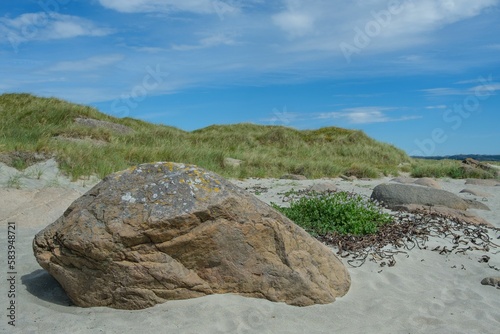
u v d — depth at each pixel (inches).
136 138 821.9
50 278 242.7
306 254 226.4
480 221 404.2
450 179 825.5
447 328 206.7
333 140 1143.0
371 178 784.9
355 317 211.0
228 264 213.5
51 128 756.0
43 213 371.9
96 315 202.5
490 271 289.4
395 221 376.8
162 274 206.1
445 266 295.0
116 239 203.6
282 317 202.5
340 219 360.2
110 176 226.2
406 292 247.1
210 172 228.1
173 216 204.8
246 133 1122.7
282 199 502.9
